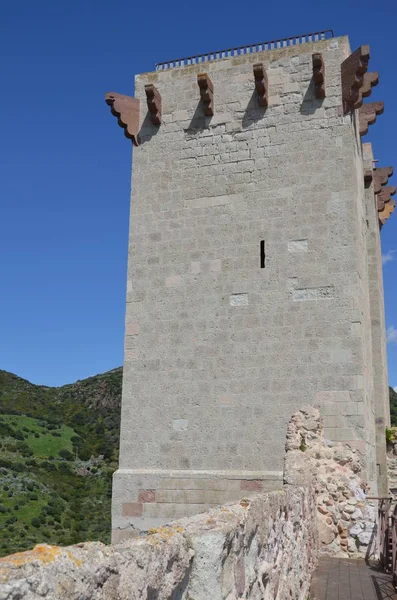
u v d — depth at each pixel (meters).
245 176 17.42
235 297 16.73
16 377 103.81
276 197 16.98
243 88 18.03
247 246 16.95
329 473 14.39
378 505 17.05
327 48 17.36
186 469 16.09
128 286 17.81
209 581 4.46
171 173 18.20
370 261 21.16
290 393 15.66
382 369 20.78
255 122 17.67
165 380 16.83
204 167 17.92
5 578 2.53
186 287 17.25
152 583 3.65
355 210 16.30
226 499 15.50
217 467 15.85
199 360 16.66
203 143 18.08
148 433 16.64
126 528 16.12
